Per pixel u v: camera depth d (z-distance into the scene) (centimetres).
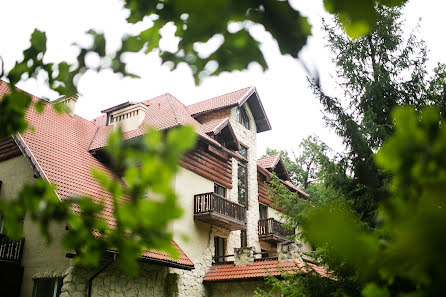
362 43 1070
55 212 125
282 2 108
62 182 1180
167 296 1322
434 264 68
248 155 1959
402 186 86
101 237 114
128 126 1647
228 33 119
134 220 96
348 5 102
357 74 1071
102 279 1112
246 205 1853
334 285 764
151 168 89
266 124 2127
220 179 1702
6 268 1136
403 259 74
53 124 1544
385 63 1072
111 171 1463
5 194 1304
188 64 134
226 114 1883
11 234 128
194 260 1431
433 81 995
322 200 927
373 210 882
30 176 1268
